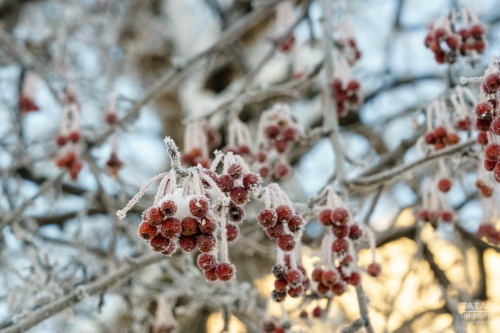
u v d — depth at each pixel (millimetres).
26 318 2506
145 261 2764
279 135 2949
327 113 3086
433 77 6156
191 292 4027
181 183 1704
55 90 4172
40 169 5656
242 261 6035
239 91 4035
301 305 2590
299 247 1866
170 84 3912
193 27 7402
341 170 2709
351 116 6855
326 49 3383
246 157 2984
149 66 8062
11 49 4461
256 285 6062
